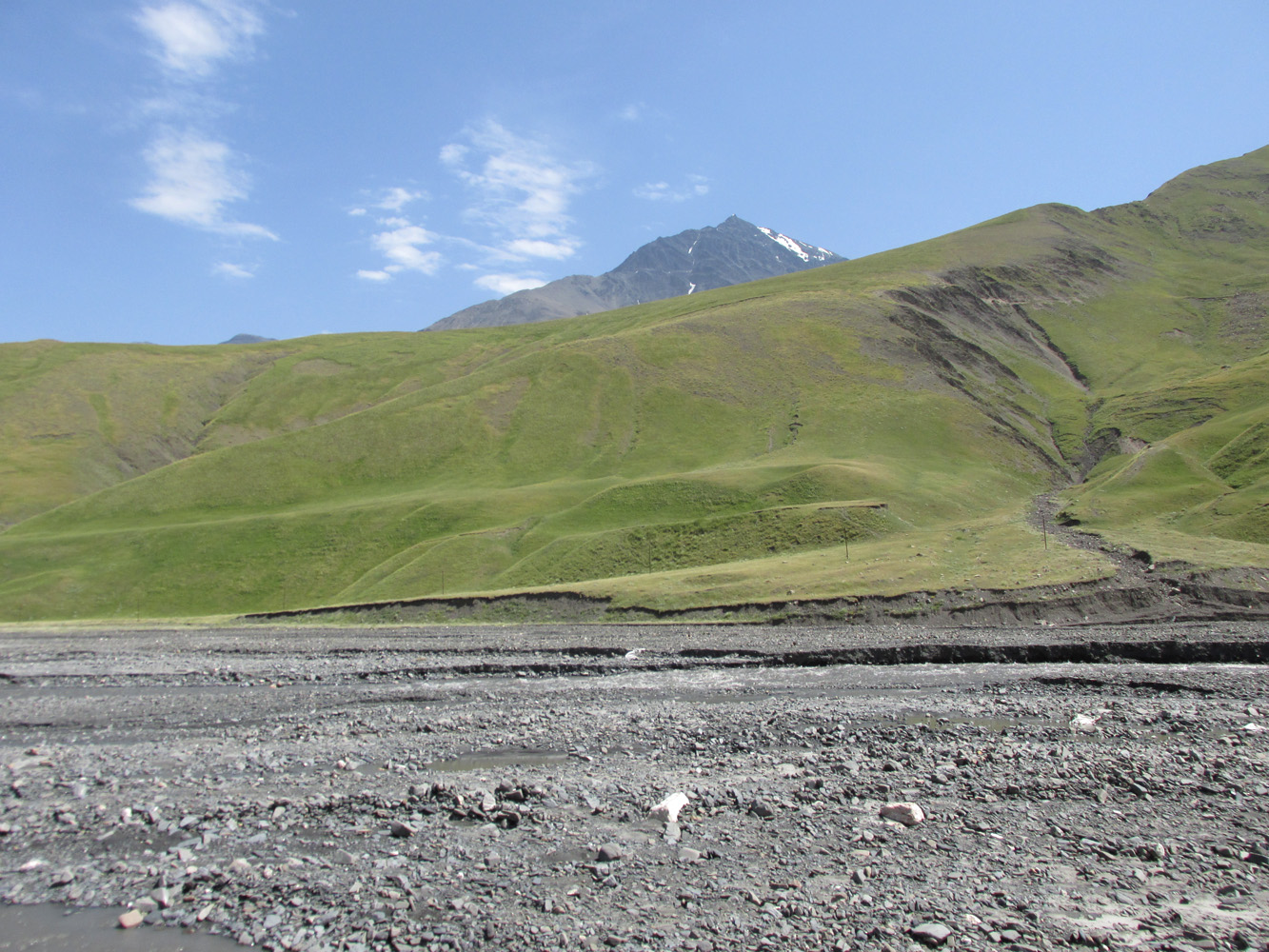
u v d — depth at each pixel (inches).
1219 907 473.1
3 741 1106.1
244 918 493.0
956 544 2812.5
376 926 474.9
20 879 565.3
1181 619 1737.2
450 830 638.5
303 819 676.7
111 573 4928.6
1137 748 847.1
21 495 7327.8
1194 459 3575.3
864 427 5831.7
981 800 687.7
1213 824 616.4
